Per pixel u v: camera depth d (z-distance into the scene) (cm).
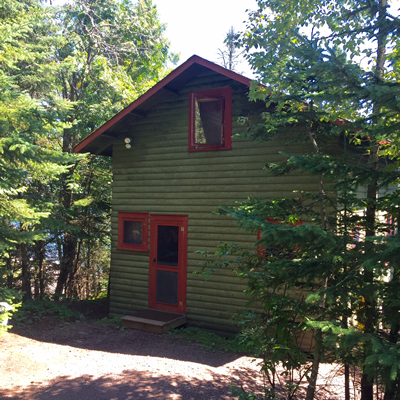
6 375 569
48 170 819
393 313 338
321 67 352
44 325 879
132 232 1016
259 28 520
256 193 833
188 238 916
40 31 1230
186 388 550
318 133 493
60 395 509
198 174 909
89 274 1875
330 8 486
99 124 1520
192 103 901
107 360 668
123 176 1025
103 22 1577
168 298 944
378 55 454
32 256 1483
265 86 528
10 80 695
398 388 298
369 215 418
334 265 328
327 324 260
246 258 457
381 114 327
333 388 552
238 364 679
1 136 692
